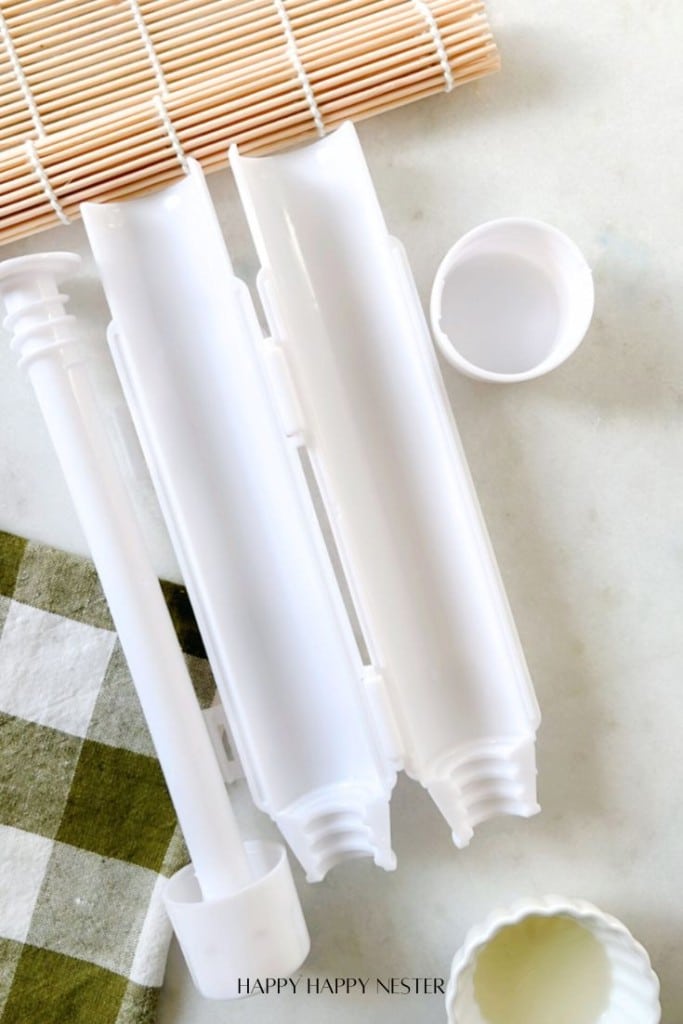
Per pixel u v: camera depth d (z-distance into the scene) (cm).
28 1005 62
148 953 62
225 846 56
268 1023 65
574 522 63
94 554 54
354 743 61
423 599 61
